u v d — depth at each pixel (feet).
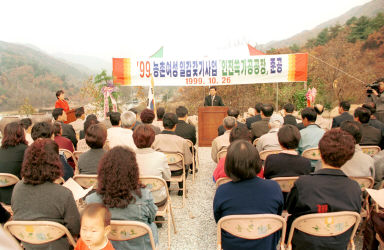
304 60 23.39
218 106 22.22
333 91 47.14
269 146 10.98
